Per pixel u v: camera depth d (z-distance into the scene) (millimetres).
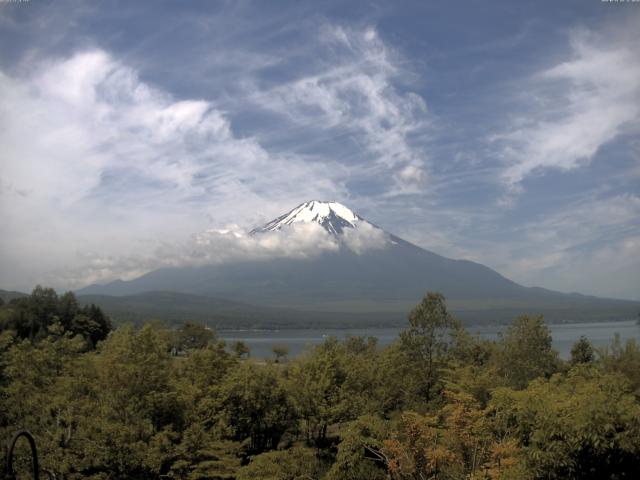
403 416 23406
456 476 21062
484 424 20844
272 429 40594
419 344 40406
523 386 38969
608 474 14961
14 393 30906
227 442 32375
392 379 40031
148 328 35562
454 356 40750
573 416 15453
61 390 30953
